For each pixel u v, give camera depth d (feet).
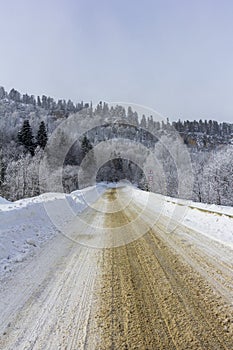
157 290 9.84
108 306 8.71
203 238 17.79
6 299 9.32
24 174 99.09
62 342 6.83
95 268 12.48
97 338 6.98
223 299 8.98
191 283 10.37
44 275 11.61
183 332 7.16
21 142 146.72
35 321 7.87
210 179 89.76
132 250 15.42
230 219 22.41
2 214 19.70
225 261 12.89
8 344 6.79
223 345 6.57
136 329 7.35
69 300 9.20
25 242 17.16
